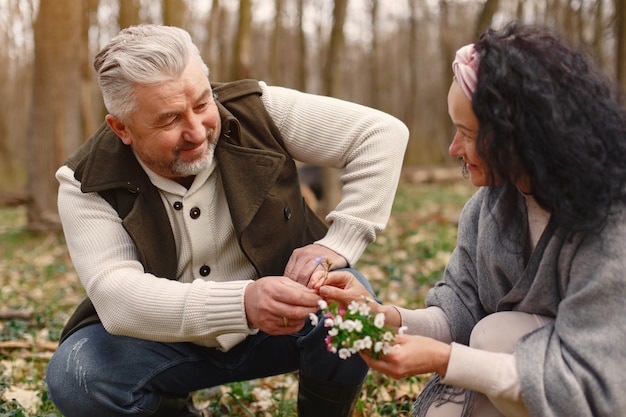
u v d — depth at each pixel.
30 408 2.80
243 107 2.30
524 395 1.69
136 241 2.13
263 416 2.91
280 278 1.99
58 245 8.13
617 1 7.61
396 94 30.91
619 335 1.66
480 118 1.70
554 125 1.60
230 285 2.03
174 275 2.26
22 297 5.39
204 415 2.83
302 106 2.37
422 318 2.11
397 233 8.27
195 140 2.04
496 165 1.70
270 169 2.22
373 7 22.64
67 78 8.76
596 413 1.69
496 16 8.34
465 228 2.14
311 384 2.36
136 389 2.23
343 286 2.12
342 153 2.35
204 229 2.24
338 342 1.79
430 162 29.75
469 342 2.06
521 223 1.86
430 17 27.55
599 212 1.64
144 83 1.94
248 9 10.12
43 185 8.83
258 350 2.41
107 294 2.09
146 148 2.06
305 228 2.52
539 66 1.64
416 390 3.05
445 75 23.97
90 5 13.00
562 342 1.73
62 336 2.46
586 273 1.70
